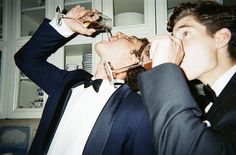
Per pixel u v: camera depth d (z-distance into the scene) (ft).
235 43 2.05
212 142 1.39
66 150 2.74
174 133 1.47
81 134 2.77
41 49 3.56
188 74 2.02
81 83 3.37
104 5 6.11
